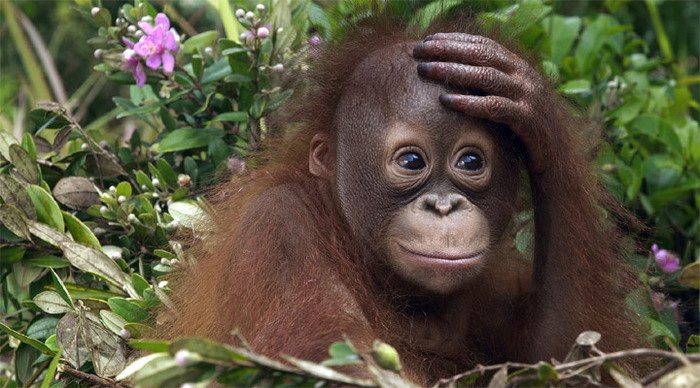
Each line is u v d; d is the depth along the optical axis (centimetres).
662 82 820
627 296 550
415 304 504
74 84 977
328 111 506
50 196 558
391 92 469
